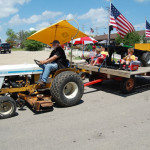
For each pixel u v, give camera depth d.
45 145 3.07
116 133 3.46
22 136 3.38
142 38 25.05
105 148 2.97
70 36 5.82
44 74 4.69
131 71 5.63
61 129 3.63
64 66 5.04
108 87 7.17
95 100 5.51
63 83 4.66
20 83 4.78
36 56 24.00
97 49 7.14
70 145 3.06
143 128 3.66
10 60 17.95
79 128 3.67
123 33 8.59
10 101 4.16
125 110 4.65
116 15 8.26
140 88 6.95
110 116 4.27
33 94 5.11
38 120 4.07
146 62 6.93
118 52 7.00
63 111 4.61
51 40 5.94
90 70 6.58
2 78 4.48
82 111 4.59
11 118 4.19
